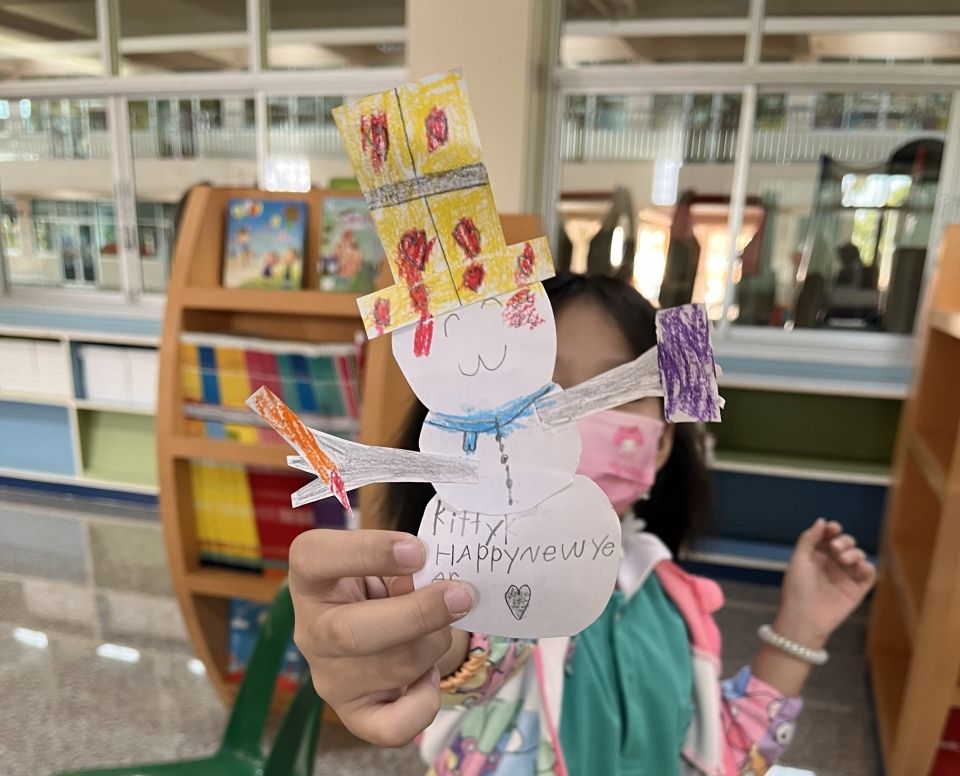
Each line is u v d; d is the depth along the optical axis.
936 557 1.35
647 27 2.70
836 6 2.54
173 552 1.69
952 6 2.46
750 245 2.78
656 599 0.74
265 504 1.69
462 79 0.35
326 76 3.01
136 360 3.10
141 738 1.72
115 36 3.21
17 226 3.56
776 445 2.74
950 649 1.34
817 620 0.71
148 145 3.29
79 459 3.25
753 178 2.72
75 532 2.95
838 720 1.85
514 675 0.67
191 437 1.63
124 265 3.43
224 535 1.73
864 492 2.59
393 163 0.36
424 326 0.37
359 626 0.37
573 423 0.37
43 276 3.61
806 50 2.60
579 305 0.54
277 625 1.15
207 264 1.67
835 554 0.71
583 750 0.63
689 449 0.82
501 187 2.37
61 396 3.21
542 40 2.59
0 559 2.69
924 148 2.57
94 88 3.24
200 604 1.75
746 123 2.67
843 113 2.60
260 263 1.67
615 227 2.89
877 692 1.81
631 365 0.37
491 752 0.64
